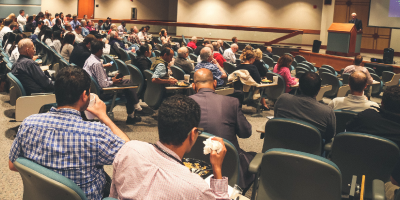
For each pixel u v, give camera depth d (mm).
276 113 2930
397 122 2439
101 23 15734
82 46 5113
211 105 2318
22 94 3809
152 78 4602
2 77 5863
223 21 16859
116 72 4824
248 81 5070
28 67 3953
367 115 2520
